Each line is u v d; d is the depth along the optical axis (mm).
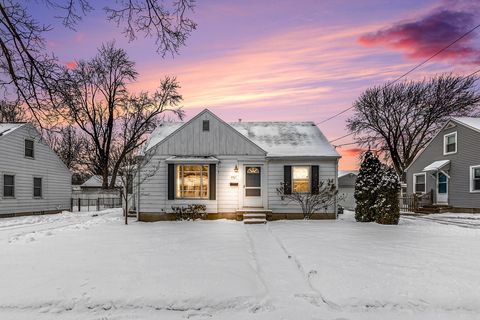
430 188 24250
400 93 35344
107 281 6102
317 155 16844
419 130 35031
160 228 13594
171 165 16578
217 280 6145
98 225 15086
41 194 22781
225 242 10055
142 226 14445
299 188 17172
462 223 15578
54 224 16438
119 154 33844
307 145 18078
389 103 35844
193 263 7355
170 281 6094
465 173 20766
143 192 16719
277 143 18312
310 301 5418
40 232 12594
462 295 5516
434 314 4996
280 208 16953
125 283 6000
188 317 4961
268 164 17094
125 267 7004
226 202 16766
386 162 38344
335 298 5410
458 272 6676
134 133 35781
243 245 9547
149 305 5262
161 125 21000
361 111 37688
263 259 7949
